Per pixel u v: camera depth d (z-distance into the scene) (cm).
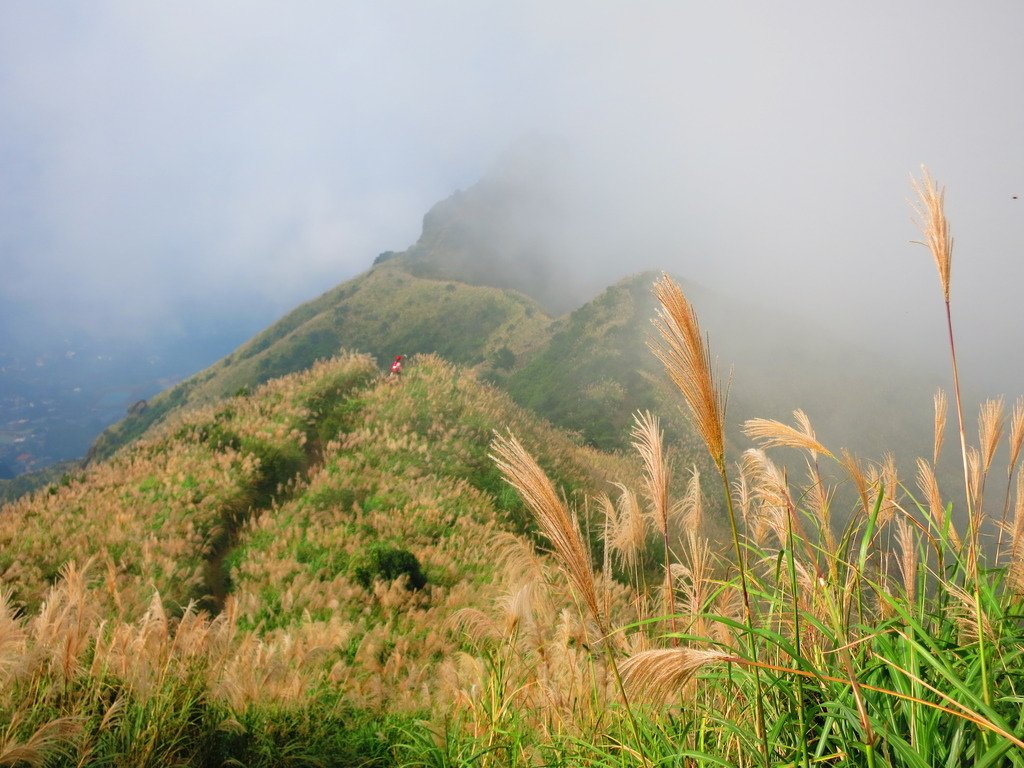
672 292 169
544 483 197
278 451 1527
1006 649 191
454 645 801
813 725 207
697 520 298
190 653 454
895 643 208
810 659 215
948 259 221
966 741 181
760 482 238
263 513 1322
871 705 182
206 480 1355
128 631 444
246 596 970
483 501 1449
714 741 250
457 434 1711
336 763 471
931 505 242
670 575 279
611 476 1952
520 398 7819
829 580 220
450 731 428
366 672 711
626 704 221
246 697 475
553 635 395
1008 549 244
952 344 222
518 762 338
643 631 319
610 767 253
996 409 230
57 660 394
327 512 1288
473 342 11250
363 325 12700
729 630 264
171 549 1080
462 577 1108
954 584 215
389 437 1619
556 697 341
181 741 398
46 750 331
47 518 1126
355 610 953
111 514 1162
